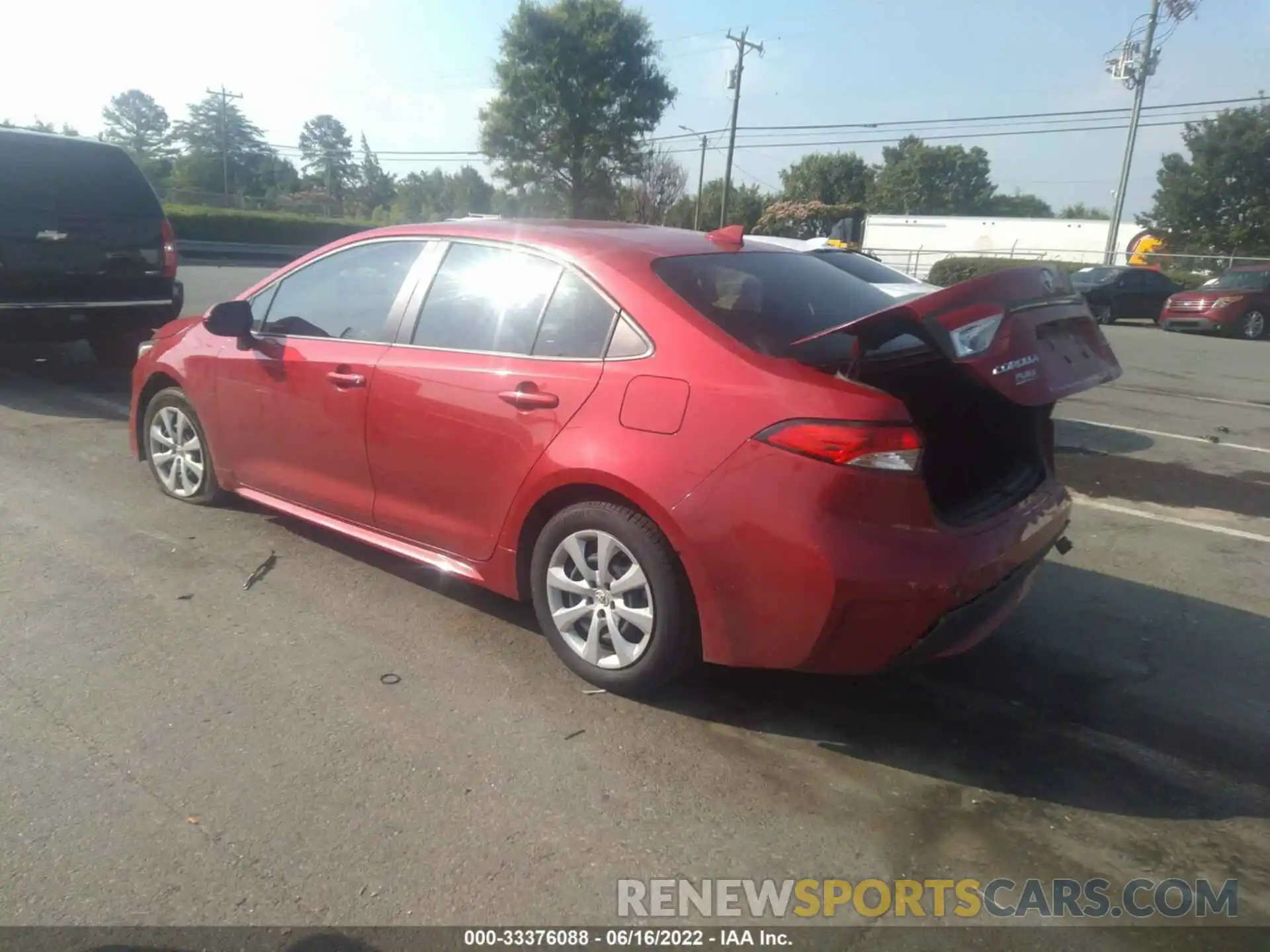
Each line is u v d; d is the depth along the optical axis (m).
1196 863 2.84
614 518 3.41
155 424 5.59
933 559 3.04
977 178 88.31
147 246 9.12
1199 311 20.05
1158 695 3.80
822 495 3.00
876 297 4.06
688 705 3.59
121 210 8.91
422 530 4.14
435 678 3.73
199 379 5.11
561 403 3.54
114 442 6.91
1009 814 3.04
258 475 4.90
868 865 2.79
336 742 3.29
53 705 3.46
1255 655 4.19
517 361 3.73
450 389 3.89
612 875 2.71
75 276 8.59
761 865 2.78
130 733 3.30
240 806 2.94
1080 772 3.27
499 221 4.23
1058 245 39.59
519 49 40.41
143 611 4.22
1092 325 3.51
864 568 2.98
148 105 87.69
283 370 4.59
